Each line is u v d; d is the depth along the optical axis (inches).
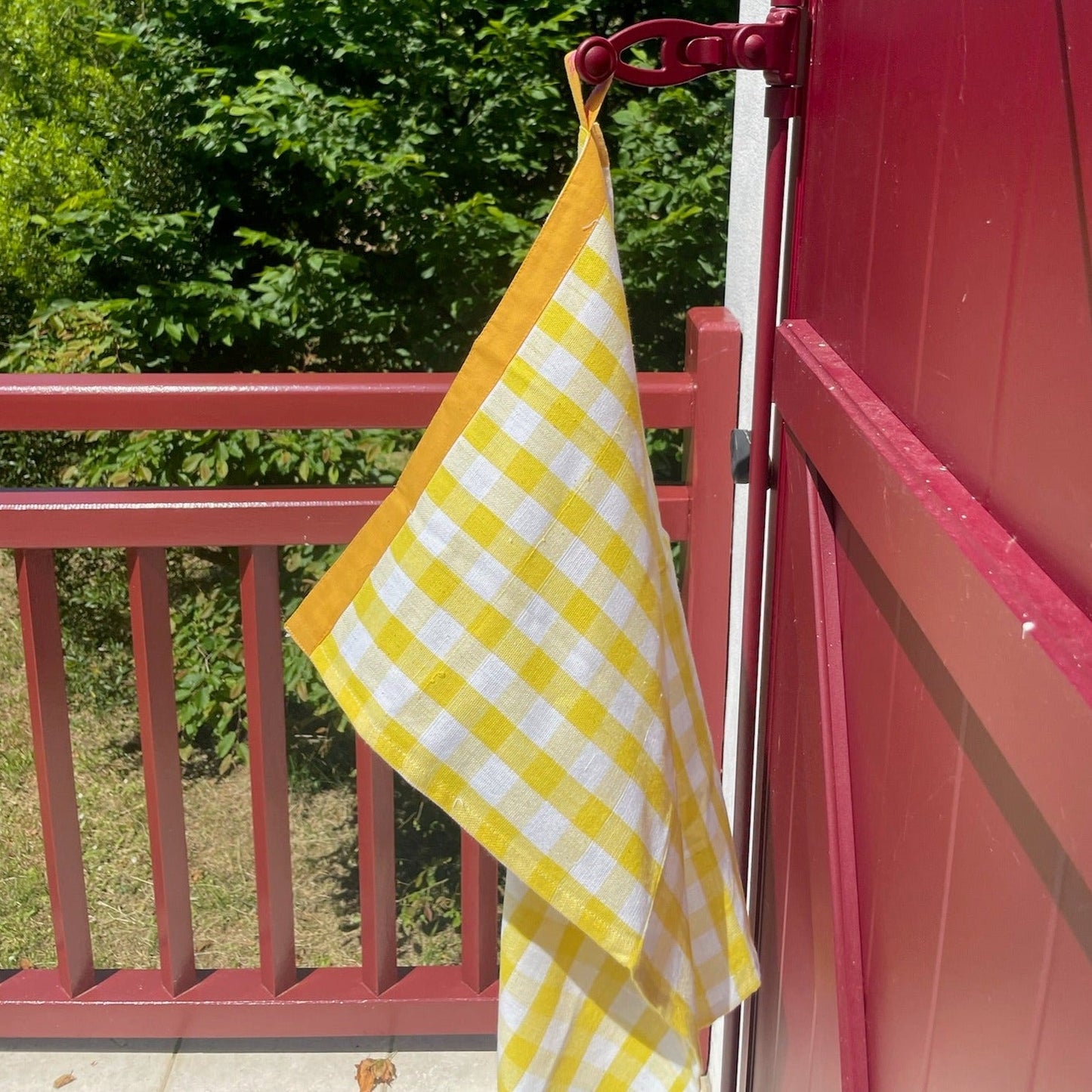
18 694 179.5
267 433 148.5
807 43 48.2
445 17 153.6
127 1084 78.2
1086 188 23.4
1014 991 27.0
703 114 145.7
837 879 42.9
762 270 52.4
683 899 46.1
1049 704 22.8
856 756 42.6
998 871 28.1
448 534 40.8
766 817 59.0
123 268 161.8
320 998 78.2
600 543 40.8
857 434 37.4
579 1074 49.8
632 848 42.1
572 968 48.4
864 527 36.7
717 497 66.4
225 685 160.6
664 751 43.2
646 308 149.9
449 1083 79.0
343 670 43.4
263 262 169.0
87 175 165.8
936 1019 33.1
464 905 77.7
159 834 73.9
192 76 159.2
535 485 40.2
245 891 139.1
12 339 161.6
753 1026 63.4
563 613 40.9
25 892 134.5
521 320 40.4
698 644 69.0
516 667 41.0
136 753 168.7
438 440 41.7
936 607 29.8
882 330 38.2
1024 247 26.6
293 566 147.0
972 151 30.0
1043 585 24.7
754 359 57.9
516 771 41.6
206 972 81.0
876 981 40.1
